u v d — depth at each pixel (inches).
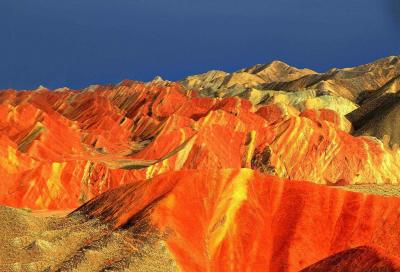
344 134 6530.5
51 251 3218.5
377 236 3563.0
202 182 3622.0
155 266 3095.5
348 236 3570.4
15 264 3117.6
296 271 3415.4
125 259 3102.9
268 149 6402.6
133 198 3540.8
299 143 6461.6
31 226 3415.4
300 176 6259.8
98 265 3115.2
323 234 3577.8
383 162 6373.0
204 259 3353.8
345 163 6318.9
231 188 3641.7
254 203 3634.4
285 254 3474.4
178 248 3245.6
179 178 3602.4
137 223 3334.2
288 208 3654.0
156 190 3565.5
